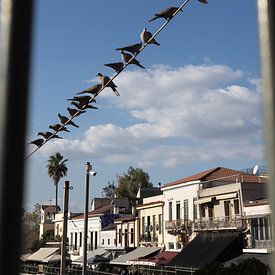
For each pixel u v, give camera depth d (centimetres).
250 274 3186
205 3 849
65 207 3328
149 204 5741
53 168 9138
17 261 243
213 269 3328
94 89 1132
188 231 4875
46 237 8906
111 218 7088
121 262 5431
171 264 4397
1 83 255
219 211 4575
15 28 258
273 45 262
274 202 252
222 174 5012
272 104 259
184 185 5134
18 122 254
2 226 243
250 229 4062
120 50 951
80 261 6856
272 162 255
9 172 248
